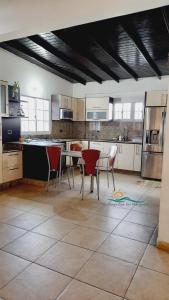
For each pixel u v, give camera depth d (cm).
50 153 419
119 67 566
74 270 196
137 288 177
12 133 492
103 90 693
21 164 471
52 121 659
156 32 369
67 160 570
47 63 557
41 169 458
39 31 295
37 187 454
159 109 524
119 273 194
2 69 481
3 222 288
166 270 199
